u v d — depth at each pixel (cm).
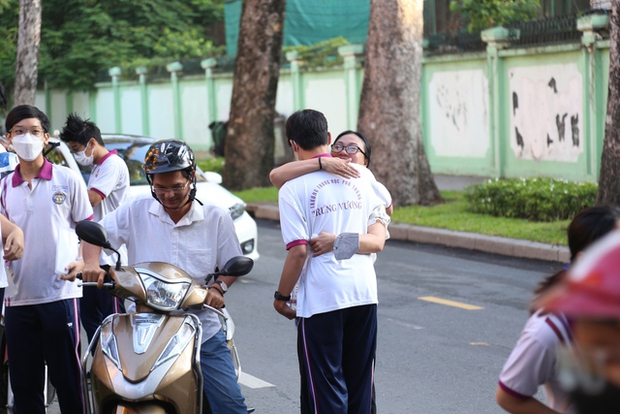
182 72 3641
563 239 1494
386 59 1958
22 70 2116
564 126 2206
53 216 632
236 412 546
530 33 2281
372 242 568
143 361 496
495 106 2412
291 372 864
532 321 352
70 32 4041
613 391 189
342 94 2884
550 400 358
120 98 4044
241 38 2419
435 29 2916
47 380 738
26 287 631
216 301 543
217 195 1335
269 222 2019
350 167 580
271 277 1343
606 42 2038
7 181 638
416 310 1126
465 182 2427
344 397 567
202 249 563
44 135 633
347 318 570
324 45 3027
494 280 1309
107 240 533
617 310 183
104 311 816
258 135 2420
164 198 543
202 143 3572
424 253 1570
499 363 888
